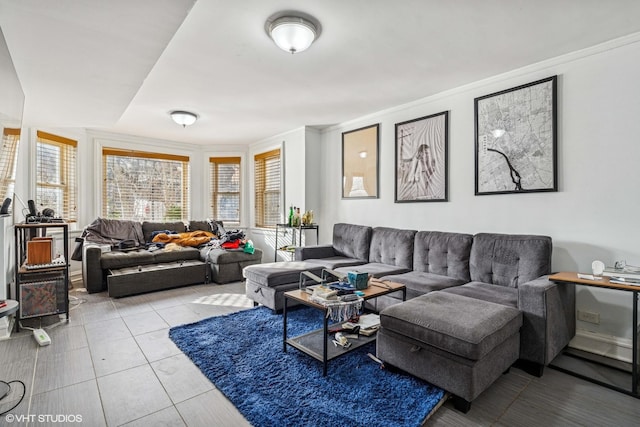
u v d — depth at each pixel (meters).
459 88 3.27
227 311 3.26
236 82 3.12
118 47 1.92
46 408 1.68
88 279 3.86
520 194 2.85
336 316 2.01
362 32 2.23
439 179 3.45
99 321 2.95
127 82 2.44
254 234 6.00
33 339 2.54
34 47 1.90
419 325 1.82
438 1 1.90
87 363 2.16
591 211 2.46
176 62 2.69
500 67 2.81
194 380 1.96
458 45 2.42
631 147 2.28
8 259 3.01
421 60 2.67
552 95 2.62
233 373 2.02
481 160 3.09
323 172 4.96
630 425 1.59
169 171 5.84
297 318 3.01
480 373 1.66
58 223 2.98
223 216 6.24
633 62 2.27
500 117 2.95
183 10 1.56
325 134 4.93
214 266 4.45
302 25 2.05
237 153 6.16
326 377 1.98
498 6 1.95
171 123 4.63
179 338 2.54
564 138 2.59
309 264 3.62
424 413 1.63
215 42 2.36
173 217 5.88
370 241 3.96
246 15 2.03
